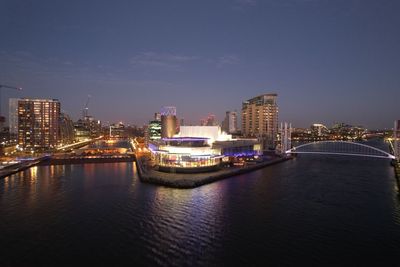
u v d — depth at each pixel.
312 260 52.31
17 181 126.94
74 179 131.50
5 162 174.00
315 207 84.81
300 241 60.25
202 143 147.62
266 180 129.00
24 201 91.50
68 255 54.34
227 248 56.97
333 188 111.88
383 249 56.72
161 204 86.81
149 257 53.47
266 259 52.66
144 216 75.69
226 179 131.38
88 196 97.56
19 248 57.28
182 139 146.50
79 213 78.44
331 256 53.81
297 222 71.56
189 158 139.50
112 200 91.81
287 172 155.25
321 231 65.75
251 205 86.31
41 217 75.44
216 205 86.00
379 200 93.25
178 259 52.69
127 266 50.41
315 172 154.88
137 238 61.69
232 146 178.25
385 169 168.00
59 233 64.50
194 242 59.69
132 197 95.56
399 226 69.06
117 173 149.75
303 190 107.62
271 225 69.38
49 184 119.62
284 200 92.50
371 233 64.69
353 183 122.75
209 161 144.50
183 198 94.12
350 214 78.25
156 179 118.50
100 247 57.50
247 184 118.94
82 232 65.00
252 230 66.19
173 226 68.56
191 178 123.94
